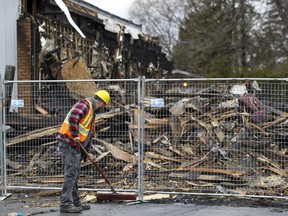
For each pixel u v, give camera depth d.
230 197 7.48
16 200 7.59
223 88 11.52
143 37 21.34
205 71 34.75
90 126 6.82
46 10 13.40
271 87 10.33
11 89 9.41
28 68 12.18
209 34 32.25
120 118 9.37
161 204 7.17
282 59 31.66
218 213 6.57
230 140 8.67
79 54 13.84
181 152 8.57
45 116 9.64
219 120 9.23
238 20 30.19
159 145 8.78
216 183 7.86
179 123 9.04
